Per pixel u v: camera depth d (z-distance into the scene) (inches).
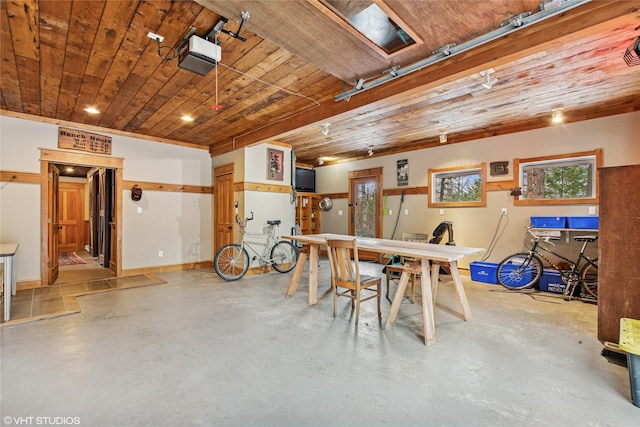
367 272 222.1
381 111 156.6
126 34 92.0
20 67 112.0
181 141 228.7
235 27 88.6
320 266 251.3
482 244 205.9
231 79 122.5
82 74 117.6
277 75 119.3
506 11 76.2
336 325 119.4
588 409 68.9
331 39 87.2
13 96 140.6
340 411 68.0
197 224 238.1
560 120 160.7
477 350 98.1
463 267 214.2
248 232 207.9
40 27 88.1
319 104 148.1
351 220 291.7
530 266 174.1
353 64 102.5
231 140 218.8
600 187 99.2
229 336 108.3
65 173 326.0
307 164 325.7
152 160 215.3
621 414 67.3
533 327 118.0
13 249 131.6
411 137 214.4
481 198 206.4
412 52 95.0
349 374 83.3
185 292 166.9
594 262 154.9
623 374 83.7
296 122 162.4
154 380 79.8
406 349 98.7
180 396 73.0
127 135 203.3
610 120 159.8
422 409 68.8
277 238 223.8
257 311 135.8
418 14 76.1
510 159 193.8
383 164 265.1
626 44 93.0
